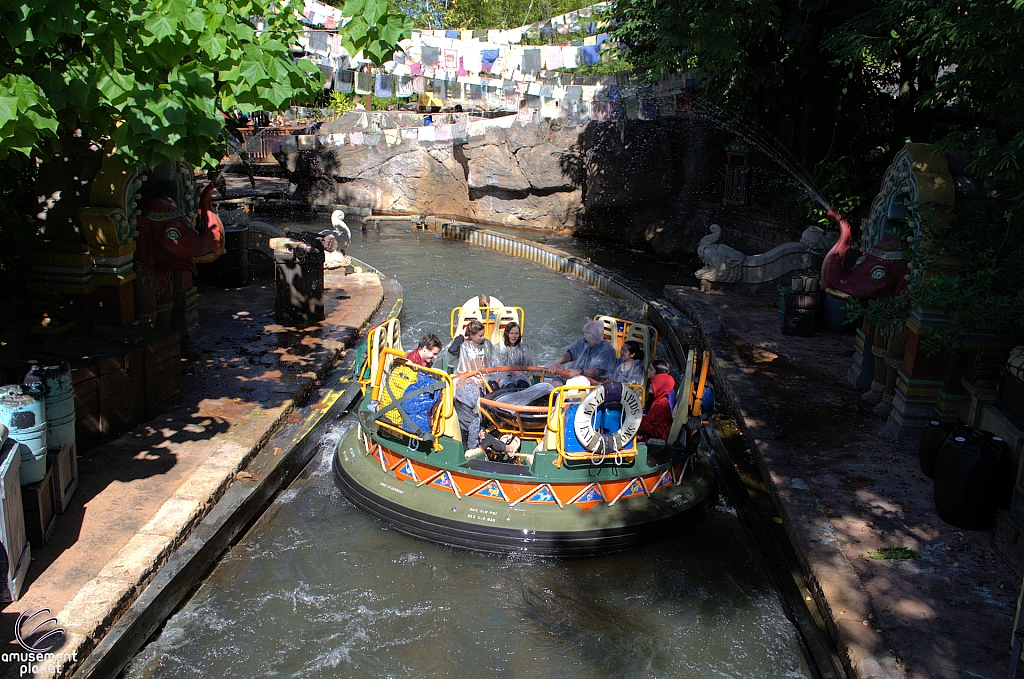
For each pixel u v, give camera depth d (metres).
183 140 6.04
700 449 9.23
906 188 8.25
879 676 4.86
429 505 7.04
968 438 6.68
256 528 7.22
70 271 8.48
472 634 5.87
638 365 8.55
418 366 7.21
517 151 25.11
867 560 6.20
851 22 11.59
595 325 8.82
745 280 16.00
